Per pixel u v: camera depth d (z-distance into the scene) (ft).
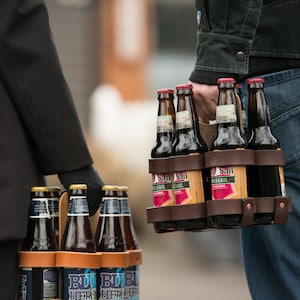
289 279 11.39
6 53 10.37
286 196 10.77
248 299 28.76
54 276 10.52
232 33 11.21
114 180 43.83
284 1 11.19
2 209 10.22
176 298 28.78
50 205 10.78
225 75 11.28
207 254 38.52
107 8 55.42
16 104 10.57
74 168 10.85
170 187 10.94
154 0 56.18
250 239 12.14
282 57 11.23
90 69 55.52
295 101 11.19
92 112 52.26
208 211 10.52
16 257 10.48
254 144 10.78
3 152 10.42
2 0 10.34
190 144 10.77
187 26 56.70
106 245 10.77
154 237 44.29
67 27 55.21
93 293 10.43
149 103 52.95
